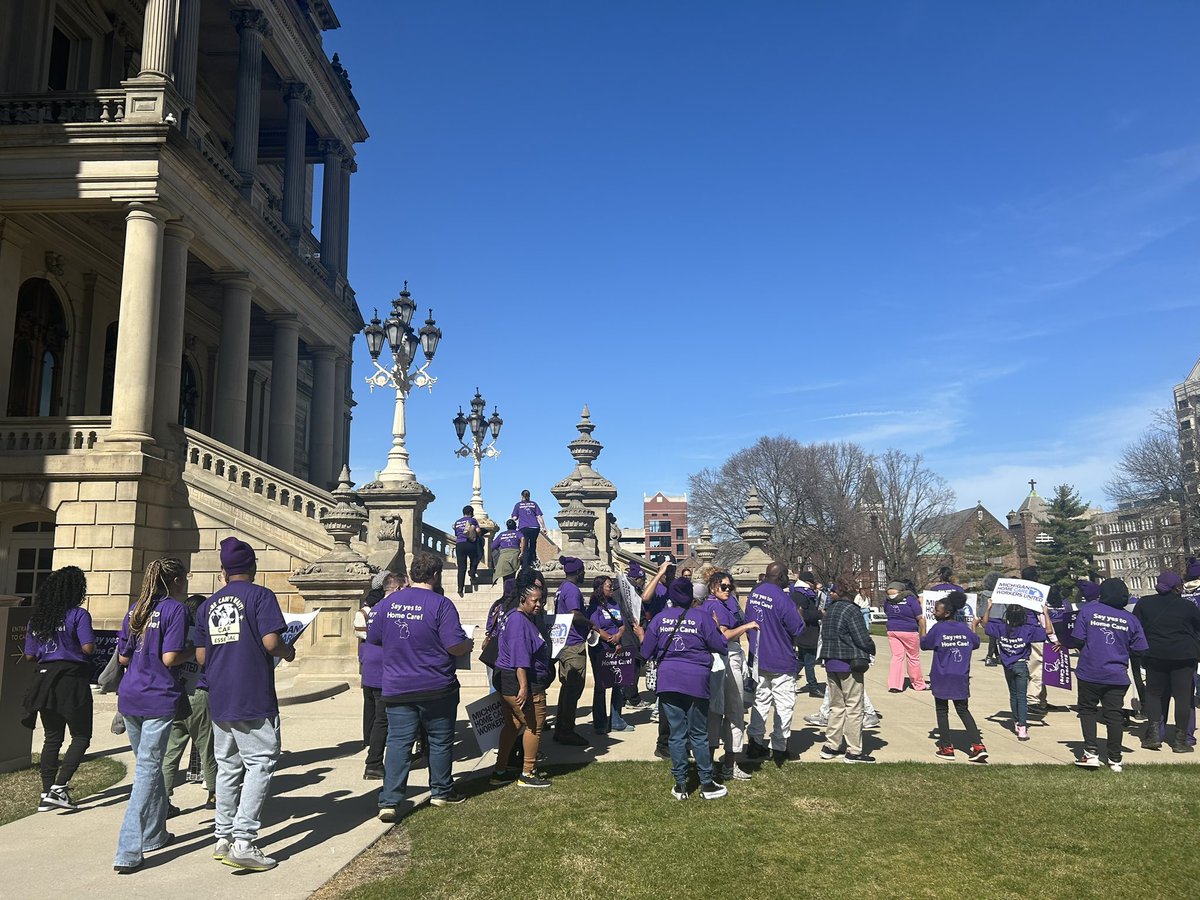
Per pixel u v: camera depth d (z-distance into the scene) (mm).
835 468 69812
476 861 5289
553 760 8195
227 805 5363
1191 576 10836
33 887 4902
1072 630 8195
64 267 22875
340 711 10945
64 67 24344
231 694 5227
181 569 5859
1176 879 5043
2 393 19828
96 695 12398
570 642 9039
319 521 17844
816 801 6676
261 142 34406
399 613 6375
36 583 18578
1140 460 60250
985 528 83250
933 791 6996
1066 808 6492
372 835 5801
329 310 30828
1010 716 11148
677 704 6812
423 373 19281
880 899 4742
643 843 5633
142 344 17812
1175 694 8875
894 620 13758
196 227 20203
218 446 18281
